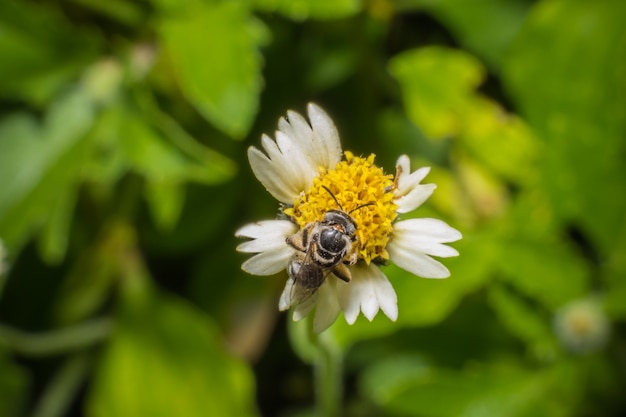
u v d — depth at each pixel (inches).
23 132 7.1
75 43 7.1
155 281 7.5
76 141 6.9
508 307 7.0
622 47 7.0
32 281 7.4
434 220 5.6
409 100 7.2
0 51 7.0
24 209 6.8
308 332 6.0
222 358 7.1
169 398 7.1
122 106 7.0
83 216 7.2
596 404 7.0
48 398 7.2
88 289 7.2
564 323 6.9
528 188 7.1
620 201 7.0
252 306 7.2
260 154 5.5
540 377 6.9
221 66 6.6
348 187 5.6
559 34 7.0
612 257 7.1
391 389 6.8
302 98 7.3
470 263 6.7
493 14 7.3
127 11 7.2
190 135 7.2
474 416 6.8
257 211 7.3
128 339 7.1
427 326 7.1
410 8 7.3
